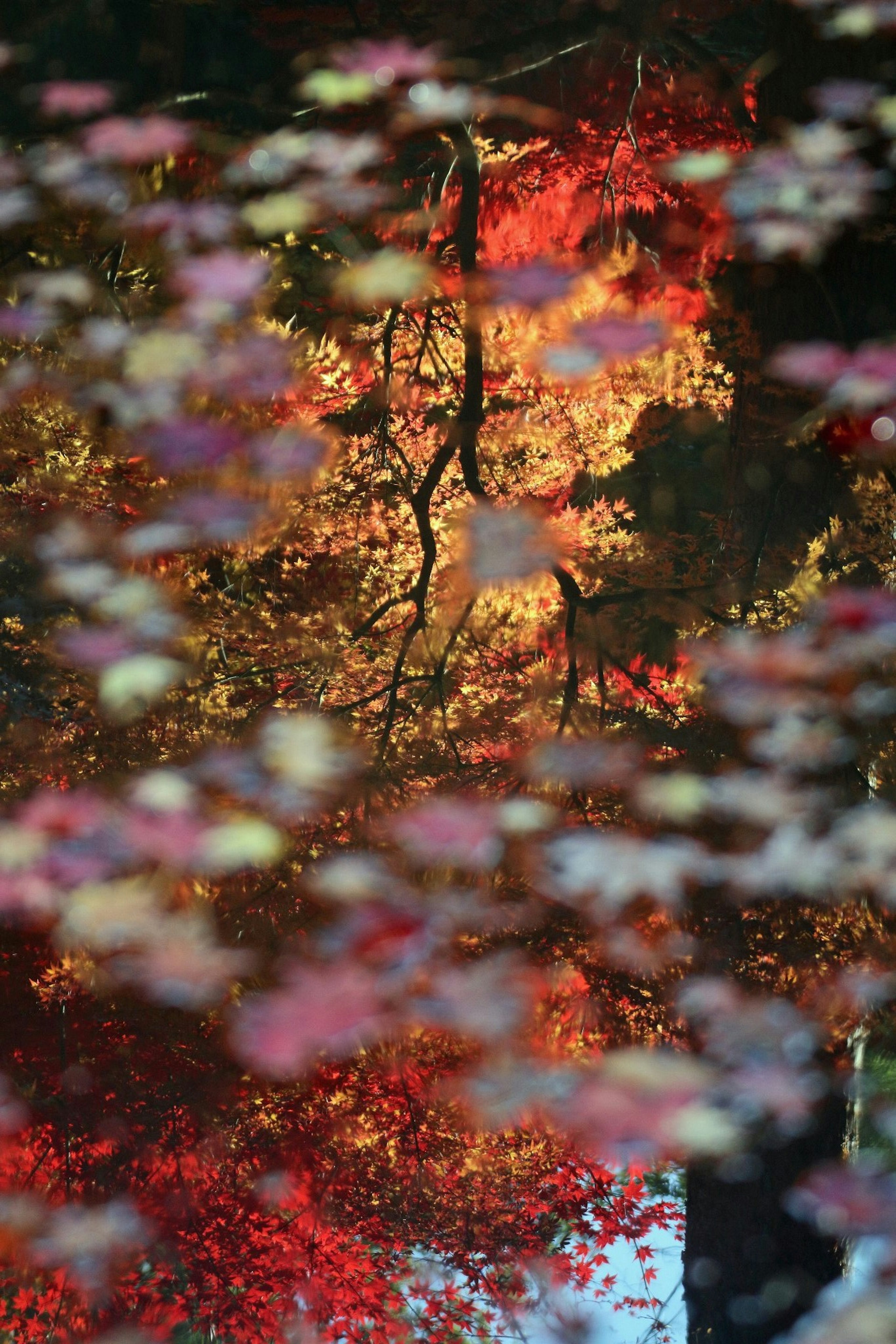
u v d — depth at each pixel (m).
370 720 8.83
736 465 10.77
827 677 5.55
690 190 10.74
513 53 11.25
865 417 9.27
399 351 10.20
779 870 4.88
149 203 7.78
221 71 16.61
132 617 5.63
